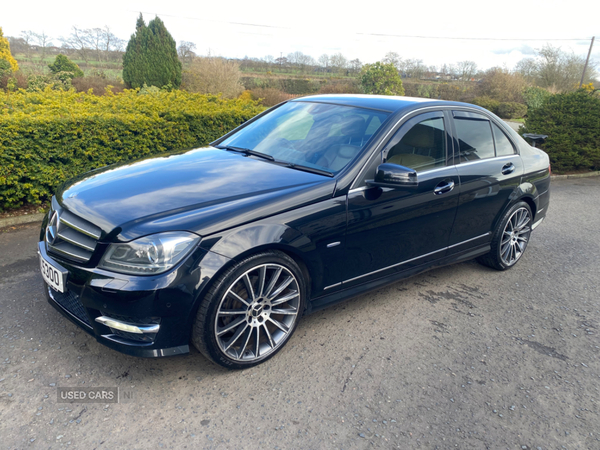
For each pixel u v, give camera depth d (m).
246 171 2.93
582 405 2.62
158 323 2.26
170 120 6.34
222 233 2.35
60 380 2.45
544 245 5.49
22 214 5.16
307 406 2.41
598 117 11.11
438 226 3.47
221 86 26.33
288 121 3.63
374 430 2.28
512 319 3.57
